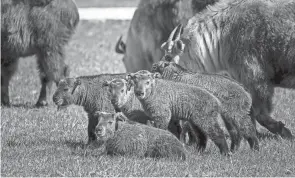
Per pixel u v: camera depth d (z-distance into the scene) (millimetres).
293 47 37219
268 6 38250
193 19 40812
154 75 33281
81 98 35906
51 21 49875
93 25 104125
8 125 41594
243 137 35250
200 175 29438
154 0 48000
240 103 34375
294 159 32438
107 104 35688
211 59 39875
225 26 39312
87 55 80812
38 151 34344
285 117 43750
